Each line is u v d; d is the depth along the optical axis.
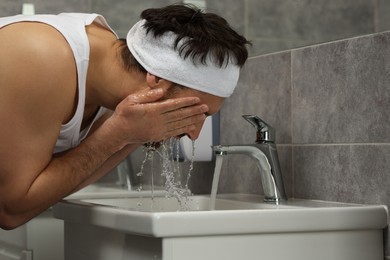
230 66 1.59
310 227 1.54
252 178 2.14
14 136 1.44
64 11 2.55
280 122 2.04
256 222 1.48
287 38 2.17
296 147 1.97
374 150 1.69
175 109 1.54
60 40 1.48
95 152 1.57
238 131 2.21
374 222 1.62
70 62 1.48
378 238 1.64
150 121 1.53
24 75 1.43
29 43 1.44
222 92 1.59
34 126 1.46
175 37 1.54
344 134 1.79
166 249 1.41
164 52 1.54
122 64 1.58
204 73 1.55
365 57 1.72
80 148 1.57
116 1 2.57
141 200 2.09
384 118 1.66
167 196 2.00
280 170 1.93
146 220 1.41
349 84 1.78
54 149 1.65
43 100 1.44
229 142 2.25
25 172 1.48
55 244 2.18
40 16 1.54
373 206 1.63
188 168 2.40
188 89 1.57
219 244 1.46
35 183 1.50
